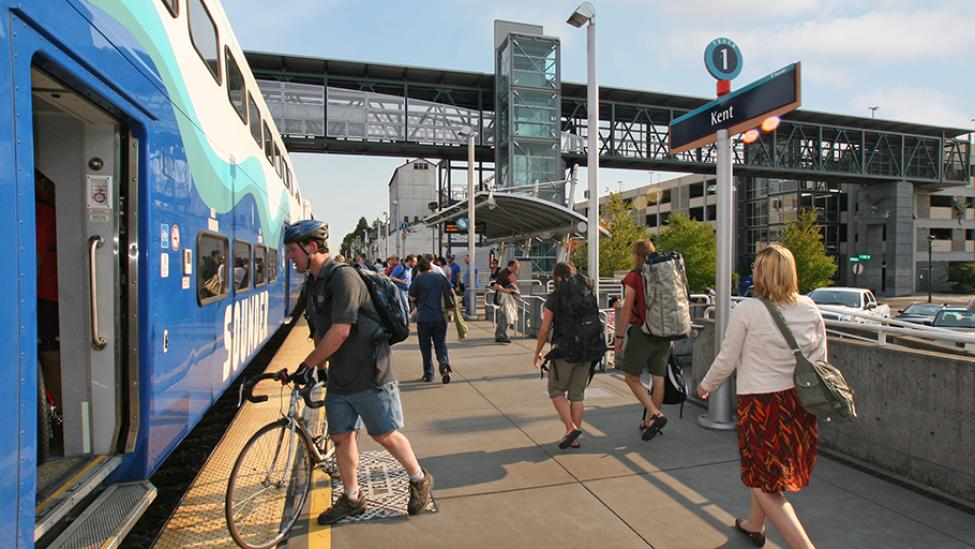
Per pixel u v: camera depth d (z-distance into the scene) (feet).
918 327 14.51
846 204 207.00
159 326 11.28
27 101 7.14
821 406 9.55
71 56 8.29
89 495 9.96
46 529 7.70
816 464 15.65
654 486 14.56
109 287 10.15
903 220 185.16
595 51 29.63
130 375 10.32
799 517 12.64
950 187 205.77
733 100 18.75
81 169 10.16
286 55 116.16
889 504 13.19
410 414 21.33
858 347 15.60
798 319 10.17
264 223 28.14
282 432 11.90
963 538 11.68
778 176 170.40
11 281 6.72
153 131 11.56
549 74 117.29
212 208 16.57
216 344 16.53
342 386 11.94
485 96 134.62
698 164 152.76
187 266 13.51
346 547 11.51
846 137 177.27
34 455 7.08
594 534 12.12
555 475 15.31
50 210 10.28
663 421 17.56
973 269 202.08
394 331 12.14
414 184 238.48
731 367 10.64
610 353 29.96
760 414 10.16
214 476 14.47
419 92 135.54
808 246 153.79
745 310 10.41
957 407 13.11
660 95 145.48
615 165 151.64
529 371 29.27
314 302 11.68
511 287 39.34
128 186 10.62
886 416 14.78
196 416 14.10
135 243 10.64
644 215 263.29
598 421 20.12
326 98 119.85
